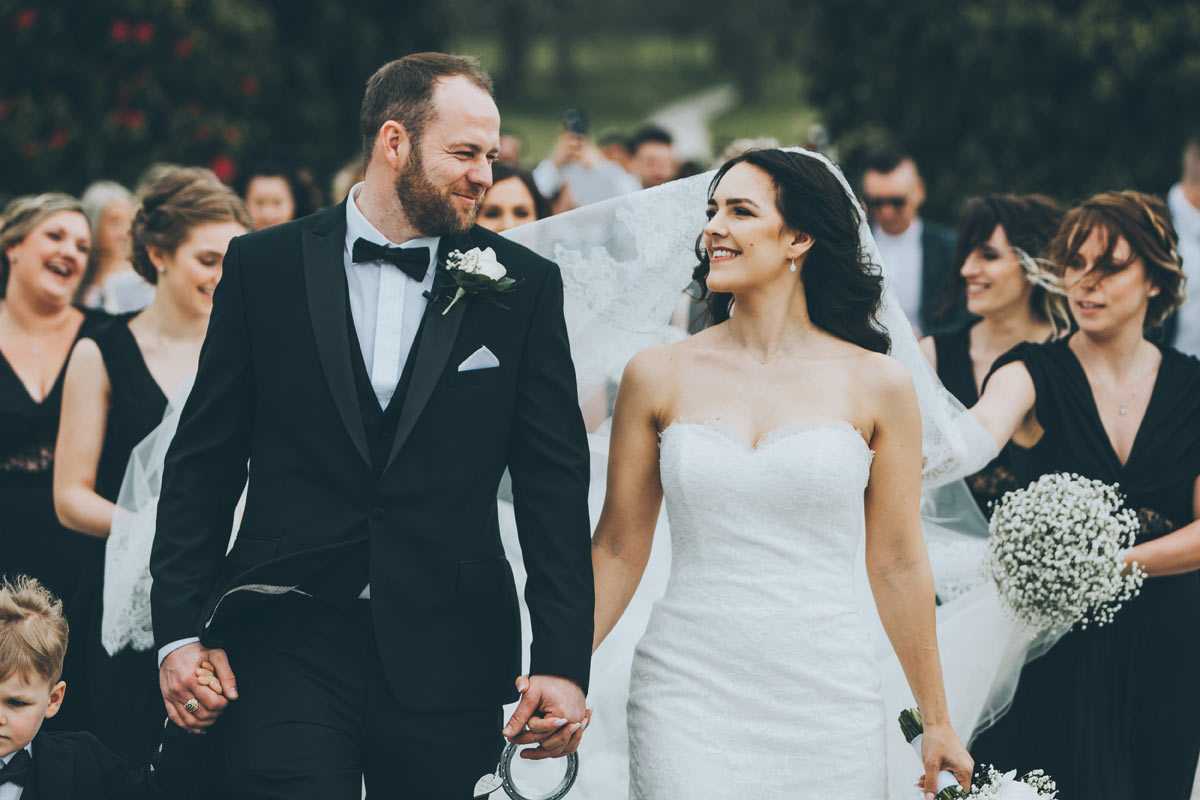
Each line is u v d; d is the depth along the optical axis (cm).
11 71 1084
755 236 361
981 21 1198
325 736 327
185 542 336
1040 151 1201
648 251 428
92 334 482
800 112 4356
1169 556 430
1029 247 518
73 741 363
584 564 342
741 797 349
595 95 5128
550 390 346
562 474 343
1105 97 1163
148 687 452
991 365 527
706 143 3469
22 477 514
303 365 336
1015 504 434
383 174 341
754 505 354
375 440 336
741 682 353
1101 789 439
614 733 436
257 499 338
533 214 553
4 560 508
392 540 333
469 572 337
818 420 357
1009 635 444
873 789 358
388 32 1395
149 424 470
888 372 364
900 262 756
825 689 352
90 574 469
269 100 1267
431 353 338
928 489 452
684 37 6072
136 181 1104
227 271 344
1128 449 449
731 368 368
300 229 348
